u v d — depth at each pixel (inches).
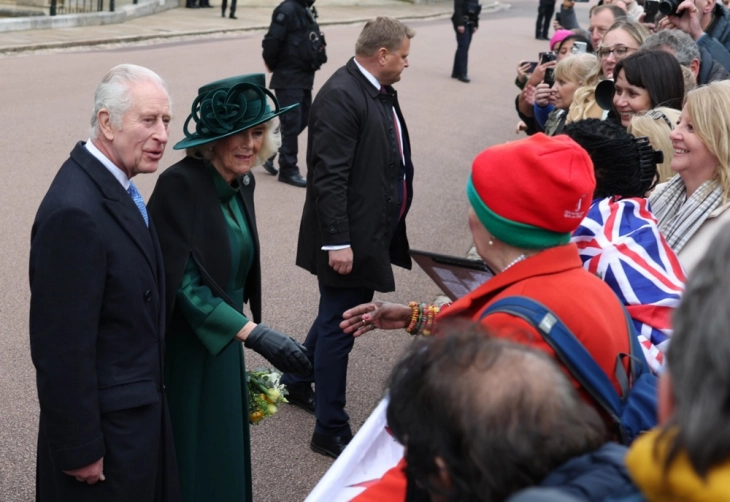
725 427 39.8
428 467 51.7
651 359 79.7
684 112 113.0
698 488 40.5
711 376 40.5
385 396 57.6
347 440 154.2
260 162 112.8
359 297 151.6
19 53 514.0
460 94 530.9
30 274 92.7
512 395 49.6
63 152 326.3
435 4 1128.2
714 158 111.0
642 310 84.0
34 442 152.2
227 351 114.7
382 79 147.6
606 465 48.9
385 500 69.4
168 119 97.8
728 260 41.7
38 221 91.5
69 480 95.3
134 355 96.0
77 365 90.0
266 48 302.4
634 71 147.7
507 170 71.6
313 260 153.5
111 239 93.0
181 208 105.8
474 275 98.7
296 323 207.9
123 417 95.2
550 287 71.0
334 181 143.3
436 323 77.5
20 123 360.5
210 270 108.3
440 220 295.1
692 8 204.2
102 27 634.2
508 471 48.7
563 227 71.8
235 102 105.7
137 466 96.1
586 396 68.2
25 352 182.5
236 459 116.6
